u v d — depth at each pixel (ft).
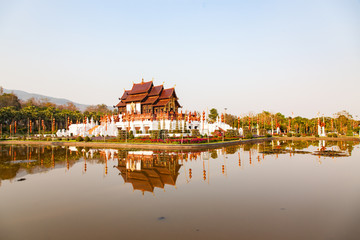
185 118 161.89
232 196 34.86
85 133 180.24
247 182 43.34
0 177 49.21
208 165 61.46
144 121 172.04
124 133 147.43
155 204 31.53
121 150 102.78
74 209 30.01
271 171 53.57
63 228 24.27
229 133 176.65
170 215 27.58
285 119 366.02
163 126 153.99
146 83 205.67
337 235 22.16
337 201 32.42
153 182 43.70
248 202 32.14
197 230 23.43
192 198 34.01
